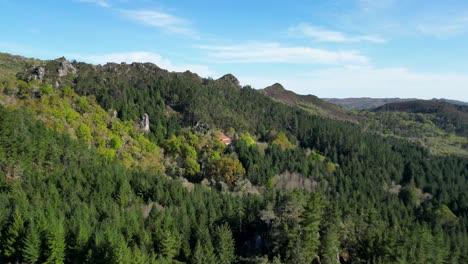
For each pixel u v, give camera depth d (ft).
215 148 593.01
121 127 520.01
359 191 563.48
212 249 271.69
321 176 604.08
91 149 439.22
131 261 234.17
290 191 311.68
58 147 397.60
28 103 449.89
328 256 267.59
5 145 343.05
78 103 512.22
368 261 265.34
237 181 502.79
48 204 287.89
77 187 344.28
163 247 273.54
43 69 536.01
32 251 244.22
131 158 481.05
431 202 572.51
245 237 317.01
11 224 263.70
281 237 271.49
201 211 337.52
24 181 333.62
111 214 306.35
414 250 282.77
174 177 500.74
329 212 290.15
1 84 460.55
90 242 259.39
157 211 321.93
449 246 351.46
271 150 641.81
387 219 429.38
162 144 567.18
